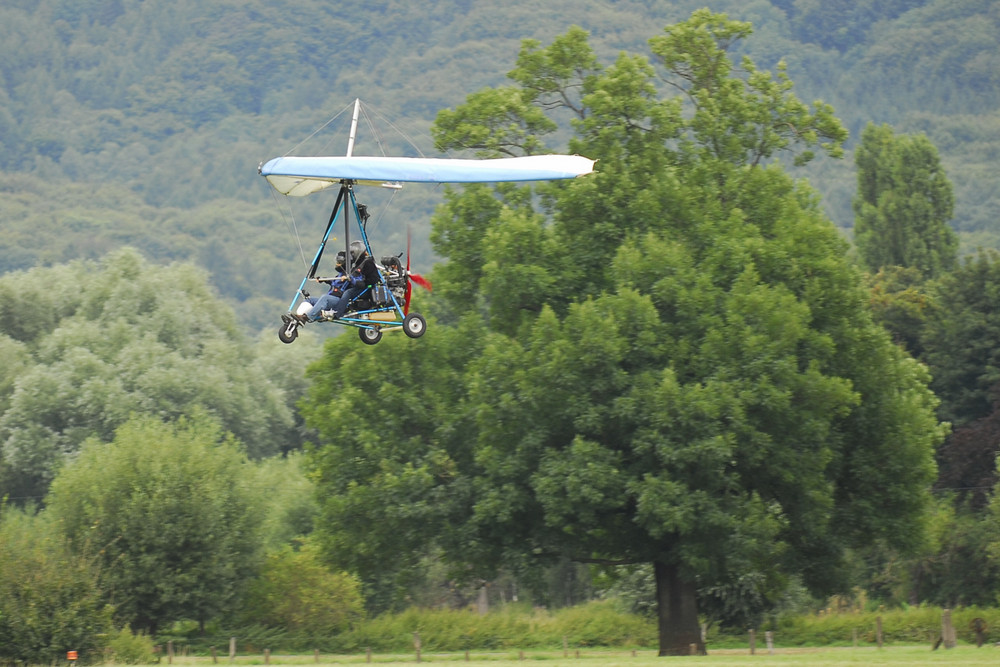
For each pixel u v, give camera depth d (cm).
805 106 15650
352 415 14162
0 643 12950
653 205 14025
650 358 13138
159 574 17662
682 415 12288
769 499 13975
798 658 11488
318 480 14800
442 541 13775
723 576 14162
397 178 7256
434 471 13938
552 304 14112
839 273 13775
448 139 15475
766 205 14575
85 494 18125
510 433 13225
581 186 14125
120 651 14075
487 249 14075
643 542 13638
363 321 8288
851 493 14312
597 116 14900
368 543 14000
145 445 18550
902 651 14312
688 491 12594
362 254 8319
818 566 14250
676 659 12106
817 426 12775
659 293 13175
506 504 13000
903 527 13912
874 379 14025
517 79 15900
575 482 12369
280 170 7156
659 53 15750
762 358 12606
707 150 15312
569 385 12825
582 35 15775
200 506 18138
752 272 13025
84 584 13700
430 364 14450
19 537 14438
